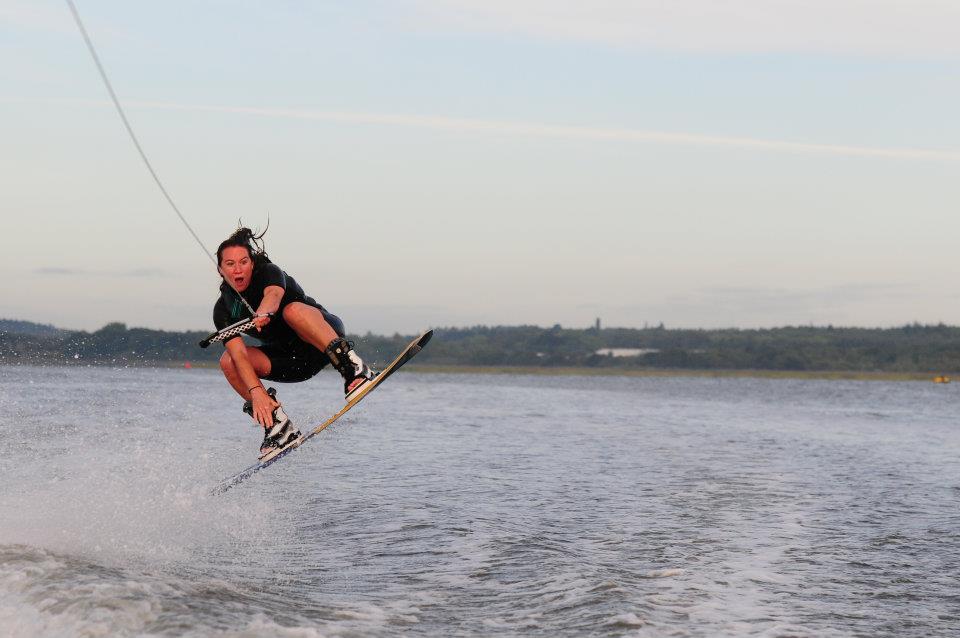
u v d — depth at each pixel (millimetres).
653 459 45906
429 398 133625
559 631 15125
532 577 19000
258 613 14625
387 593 17562
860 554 22688
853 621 16578
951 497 33312
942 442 62344
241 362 19344
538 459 44344
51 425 50656
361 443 50750
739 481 37125
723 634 15273
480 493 31875
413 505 28641
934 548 23609
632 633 15031
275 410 19547
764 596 18172
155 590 15141
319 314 19422
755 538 24531
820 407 132125
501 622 15625
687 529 25719
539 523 26062
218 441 46125
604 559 21297
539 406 112438
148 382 149750
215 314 19641
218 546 21297
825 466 44125
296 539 22906
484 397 144750
